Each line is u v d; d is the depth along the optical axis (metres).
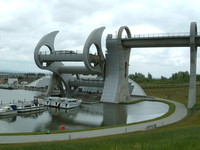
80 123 33.69
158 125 29.41
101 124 33.19
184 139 10.87
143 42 54.38
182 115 37.62
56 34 63.62
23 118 36.84
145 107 50.25
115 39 56.66
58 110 45.41
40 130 28.91
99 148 10.55
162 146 9.35
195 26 51.12
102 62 59.28
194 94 48.03
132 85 76.94
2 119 35.66
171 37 50.47
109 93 57.91
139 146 9.71
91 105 52.44
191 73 48.19
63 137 22.59
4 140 21.27
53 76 64.00
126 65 59.28
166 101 59.12
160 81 120.44
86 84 63.84
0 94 76.31
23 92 86.06
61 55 56.75
